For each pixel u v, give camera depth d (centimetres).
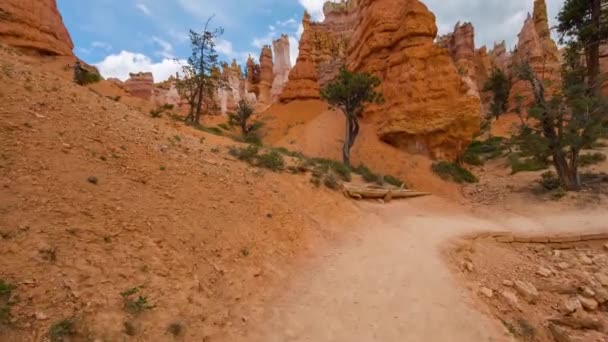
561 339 606
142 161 871
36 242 439
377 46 3375
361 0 3959
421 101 2855
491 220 1559
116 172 746
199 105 2831
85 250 479
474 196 2155
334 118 3891
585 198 1617
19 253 410
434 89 2828
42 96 894
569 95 1814
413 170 2641
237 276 636
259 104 7312
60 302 380
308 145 3366
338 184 1520
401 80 3016
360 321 557
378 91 3341
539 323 655
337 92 2603
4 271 376
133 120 1178
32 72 1057
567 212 1516
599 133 1708
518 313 676
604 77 2328
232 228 797
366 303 622
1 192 495
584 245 1187
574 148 1767
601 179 1855
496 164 2952
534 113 1827
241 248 739
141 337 396
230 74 6869
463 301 659
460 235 1182
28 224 462
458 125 2764
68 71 2628
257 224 884
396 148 3039
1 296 346
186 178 919
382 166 2784
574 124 1738
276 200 1094
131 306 428
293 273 734
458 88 2820
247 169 1266
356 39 3975
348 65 4178
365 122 3475
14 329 324
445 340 520
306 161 1777
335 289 675
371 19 3494
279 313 561
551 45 5388
